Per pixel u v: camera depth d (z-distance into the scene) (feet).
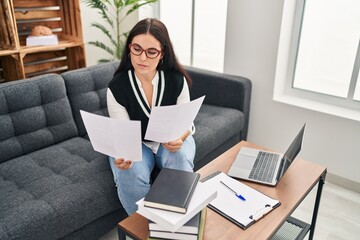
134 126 3.85
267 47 7.68
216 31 9.32
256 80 8.14
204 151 6.63
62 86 6.40
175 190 3.58
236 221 3.77
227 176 4.57
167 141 4.62
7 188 4.87
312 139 7.59
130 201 4.83
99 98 7.01
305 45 7.80
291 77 8.09
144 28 4.61
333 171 7.48
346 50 7.26
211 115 7.57
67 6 8.22
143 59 4.63
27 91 5.87
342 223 6.17
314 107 7.45
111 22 9.77
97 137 4.17
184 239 3.51
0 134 5.56
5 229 4.07
